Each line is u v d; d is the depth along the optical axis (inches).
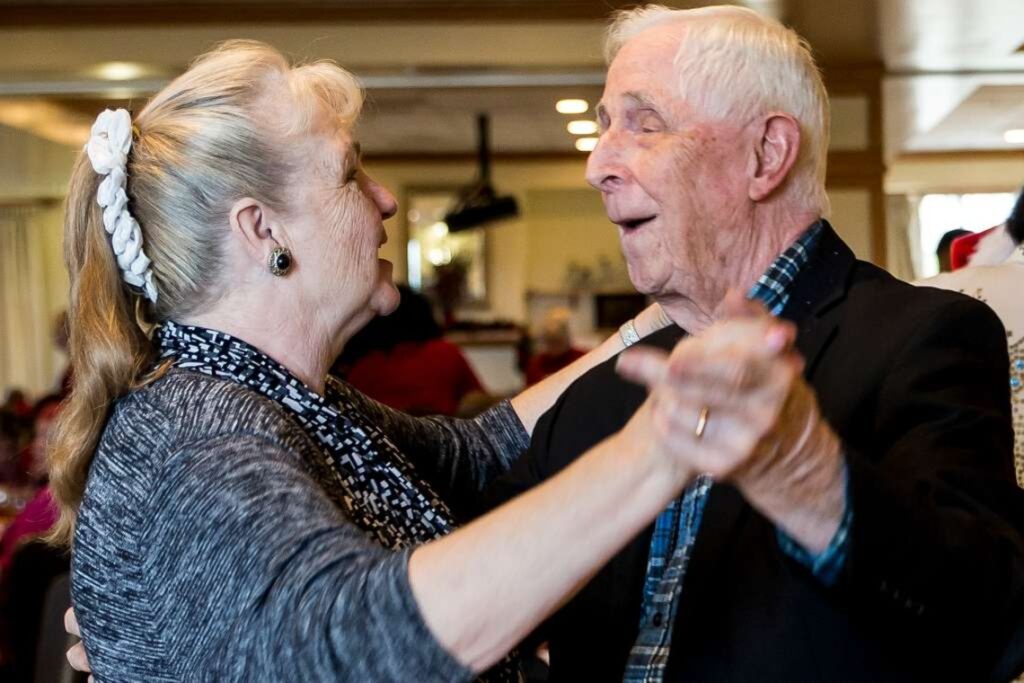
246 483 43.8
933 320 50.4
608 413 61.6
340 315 54.9
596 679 55.4
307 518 42.6
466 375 185.8
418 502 54.4
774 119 54.2
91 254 53.3
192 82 53.9
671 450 35.6
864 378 50.5
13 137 354.0
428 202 425.1
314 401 52.7
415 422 70.9
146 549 44.9
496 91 269.7
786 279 54.6
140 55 240.7
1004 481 45.3
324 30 241.8
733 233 54.6
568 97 291.9
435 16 241.3
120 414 50.0
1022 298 68.2
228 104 53.1
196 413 47.5
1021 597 43.2
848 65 294.4
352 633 39.3
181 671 43.4
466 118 343.6
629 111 55.1
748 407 34.6
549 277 439.2
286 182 53.2
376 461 53.7
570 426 62.9
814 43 273.0
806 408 37.3
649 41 55.4
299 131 53.6
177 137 52.8
